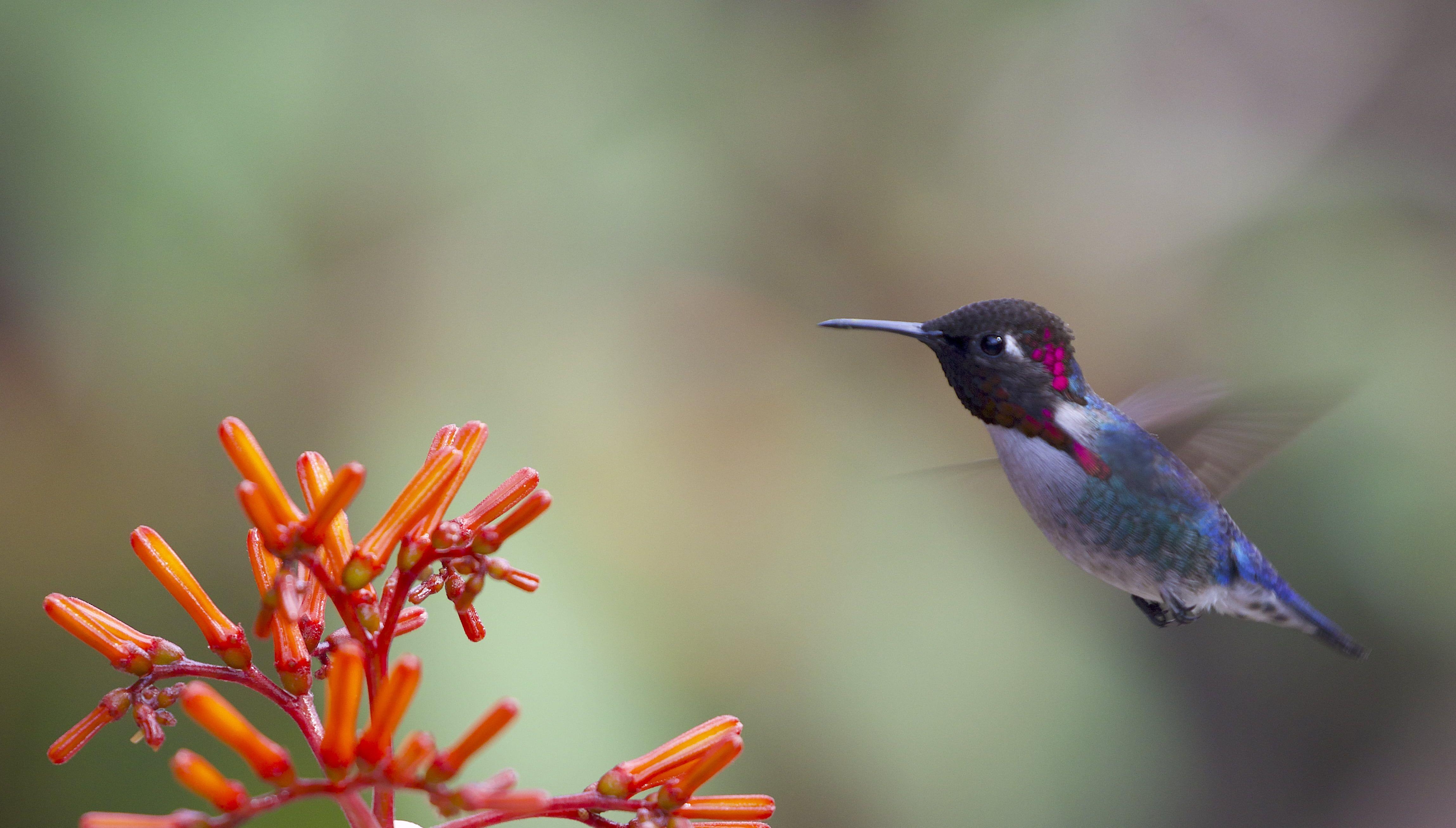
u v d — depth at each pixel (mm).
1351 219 11352
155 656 3447
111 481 7391
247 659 3521
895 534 8734
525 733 6773
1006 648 8297
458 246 8719
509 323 8711
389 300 8414
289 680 3529
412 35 8617
